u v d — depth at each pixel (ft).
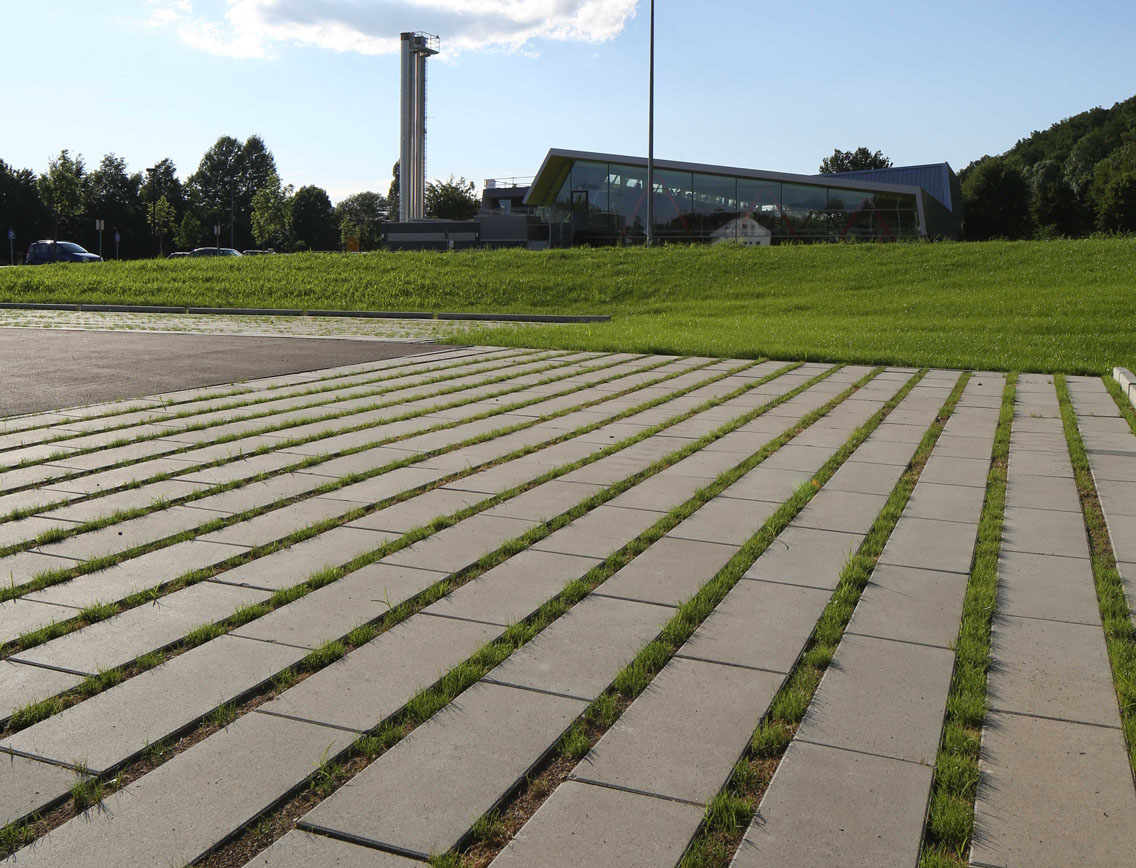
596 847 8.51
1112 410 32.01
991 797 9.30
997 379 40.24
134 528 17.99
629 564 16.21
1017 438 27.20
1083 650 12.69
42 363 43.86
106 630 13.25
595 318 75.25
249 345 53.26
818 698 11.32
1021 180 207.10
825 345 51.08
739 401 34.04
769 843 8.57
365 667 12.15
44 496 20.16
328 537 17.60
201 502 19.86
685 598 14.62
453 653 12.57
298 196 315.17
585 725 10.70
